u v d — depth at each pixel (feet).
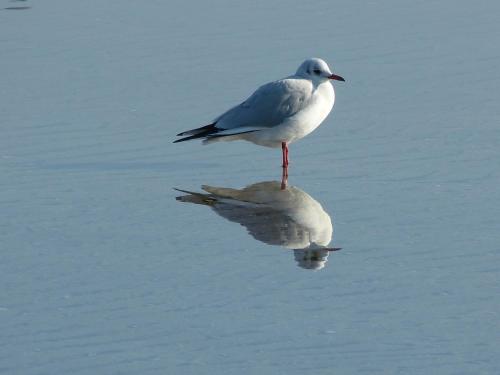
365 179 57.47
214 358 39.01
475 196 54.34
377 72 73.87
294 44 79.61
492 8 86.79
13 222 52.75
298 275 46.26
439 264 46.88
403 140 62.64
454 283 44.93
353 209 53.67
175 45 80.23
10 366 38.63
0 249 49.52
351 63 75.72
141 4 90.63
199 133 60.80
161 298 44.19
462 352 39.01
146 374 37.93
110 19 86.74
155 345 40.11
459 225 50.90
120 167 60.29
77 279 46.19
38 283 45.85
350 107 68.28
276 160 61.57
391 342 39.93
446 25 82.99
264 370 38.04
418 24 83.56
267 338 40.45
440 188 55.62
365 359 38.68
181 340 40.45
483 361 38.32
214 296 44.32
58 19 87.15
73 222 52.70
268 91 60.54
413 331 40.75
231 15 86.94
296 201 55.06
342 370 37.91
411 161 59.52
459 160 59.16
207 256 48.55
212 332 41.06
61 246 49.83
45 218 53.26
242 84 72.08
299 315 42.34
